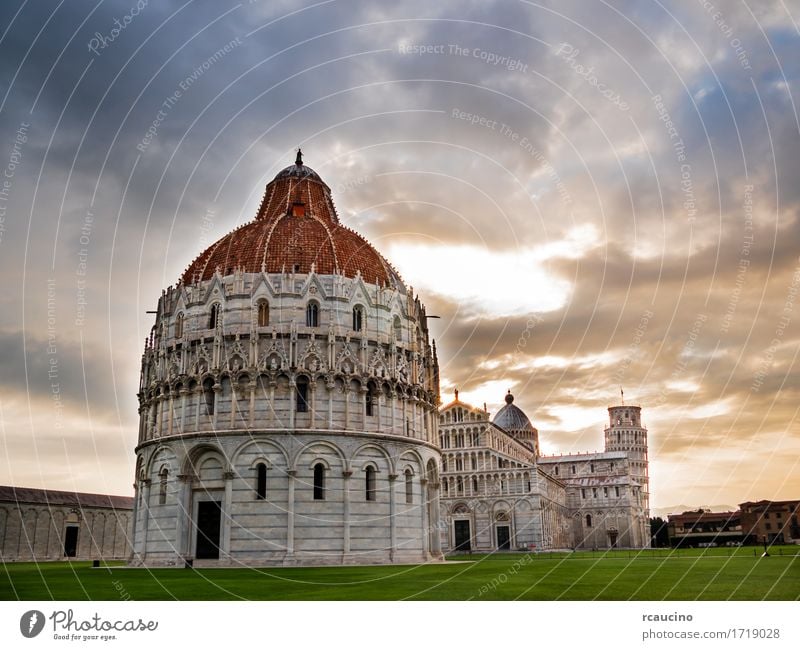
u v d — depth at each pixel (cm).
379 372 8606
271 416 8012
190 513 8038
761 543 19825
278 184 10288
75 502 14700
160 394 8638
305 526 7788
